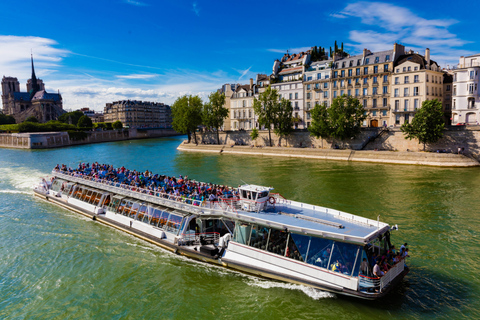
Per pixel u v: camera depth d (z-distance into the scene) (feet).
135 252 66.69
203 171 163.43
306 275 50.01
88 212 89.51
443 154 166.81
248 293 51.39
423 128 176.76
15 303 50.70
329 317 45.29
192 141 332.19
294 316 45.83
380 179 132.16
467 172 144.36
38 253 67.15
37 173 167.02
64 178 108.58
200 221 64.69
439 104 179.63
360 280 46.62
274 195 68.74
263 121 254.06
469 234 72.18
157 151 288.71
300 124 290.35
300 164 185.26
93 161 213.05
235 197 68.54
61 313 48.16
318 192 112.06
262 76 336.90
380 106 240.94
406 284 52.95
